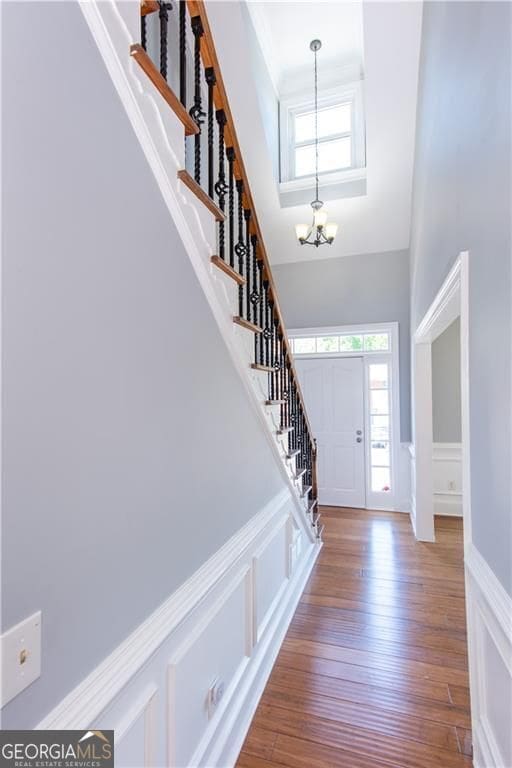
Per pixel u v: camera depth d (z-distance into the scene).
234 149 1.64
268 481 2.17
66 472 0.76
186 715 1.22
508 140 0.99
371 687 1.85
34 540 0.69
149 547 1.05
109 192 0.88
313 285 4.93
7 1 0.63
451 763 1.47
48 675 0.72
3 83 0.62
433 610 2.50
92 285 0.83
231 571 1.58
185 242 1.22
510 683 1.09
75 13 0.78
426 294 2.71
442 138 1.98
